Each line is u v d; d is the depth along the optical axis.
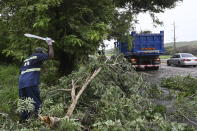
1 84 10.02
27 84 6.59
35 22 9.52
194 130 5.78
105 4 11.11
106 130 4.95
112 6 11.48
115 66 8.31
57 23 10.55
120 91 7.28
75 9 10.44
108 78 7.96
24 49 10.61
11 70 12.62
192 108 6.80
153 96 9.00
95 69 8.01
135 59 21.88
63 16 10.18
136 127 5.15
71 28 10.32
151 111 6.73
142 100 6.99
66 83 8.07
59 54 11.57
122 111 5.93
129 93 7.98
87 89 7.38
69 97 7.34
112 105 6.11
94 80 7.22
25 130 5.09
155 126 5.53
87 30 10.01
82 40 10.42
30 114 6.22
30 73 6.71
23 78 6.68
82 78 7.79
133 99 6.81
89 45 10.48
